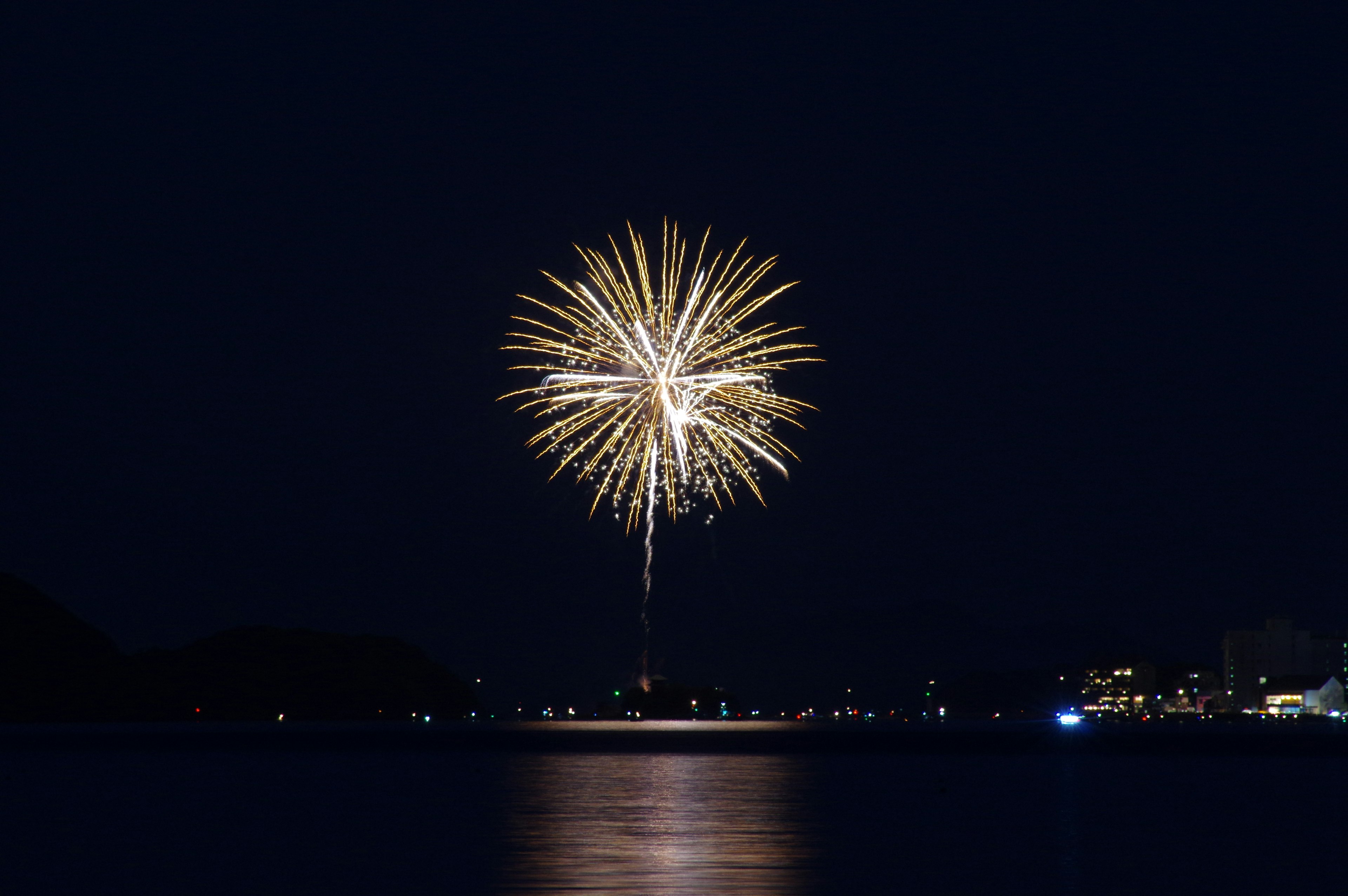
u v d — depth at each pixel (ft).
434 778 258.37
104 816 181.98
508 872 124.47
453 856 136.46
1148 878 122.93
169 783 246.47
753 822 169.89
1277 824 171.73
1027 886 117.91
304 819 175.42
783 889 114.62
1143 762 334.85
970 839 152.05
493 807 193.36
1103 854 139.13
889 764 319.27
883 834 157.07
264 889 116.37
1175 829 164.04
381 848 143.33
